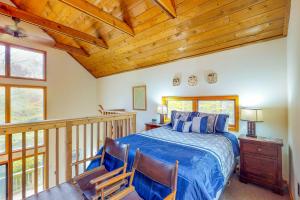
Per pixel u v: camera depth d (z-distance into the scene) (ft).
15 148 14.12
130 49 13.57
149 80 15.23
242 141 8.36
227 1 7.68
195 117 10.08
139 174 5.56
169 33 10.64
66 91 18.03
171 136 8.73
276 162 7.44
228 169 6.87
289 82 7.62
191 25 9.52
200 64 11.75
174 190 4.21
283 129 8.48
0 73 13.75
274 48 8.73
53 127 6.57
